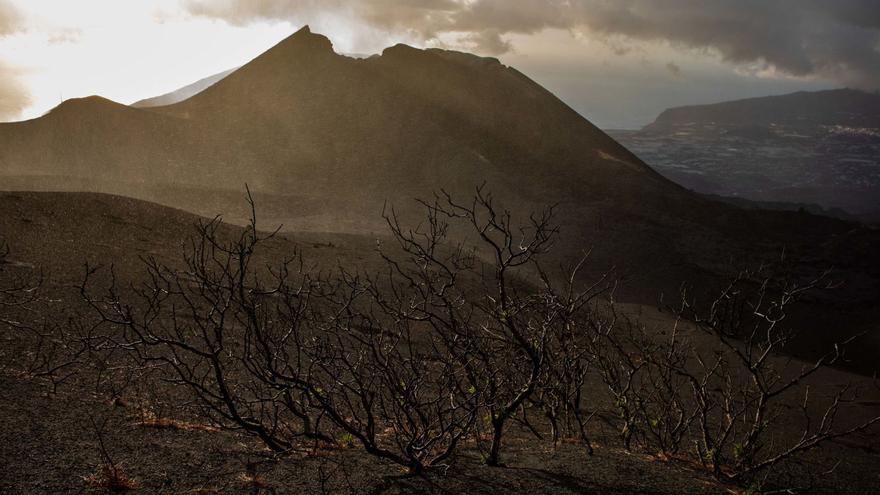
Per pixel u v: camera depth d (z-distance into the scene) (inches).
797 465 385.1
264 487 198.7
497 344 274.4
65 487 180.7
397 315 256.4
